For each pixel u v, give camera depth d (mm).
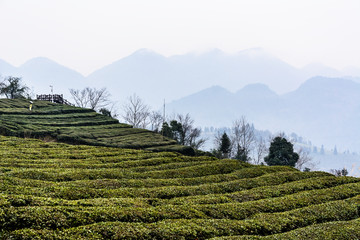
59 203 25766
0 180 30047
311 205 35844
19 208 22672
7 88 117938
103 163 47875
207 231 25781
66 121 86500
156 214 27344
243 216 30969
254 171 49188
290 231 28297
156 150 69438
